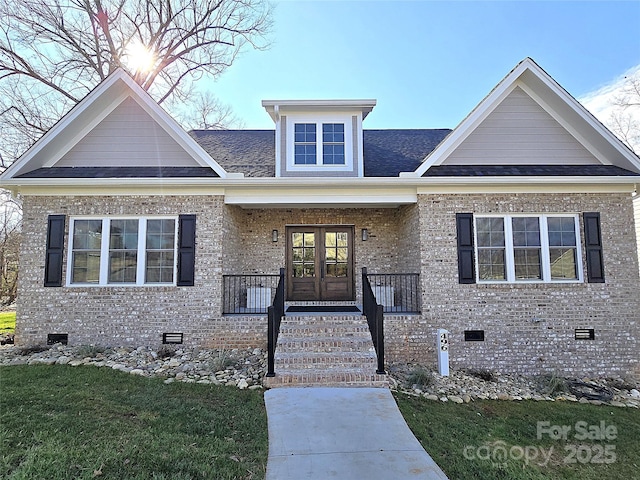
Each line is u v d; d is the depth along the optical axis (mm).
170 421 4238
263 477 3285
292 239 9805
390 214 9758
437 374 6922
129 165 8422
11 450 3350
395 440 4098
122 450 3447
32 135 15422
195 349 7496
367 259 9609
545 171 7934
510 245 7754
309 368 6184
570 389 6535
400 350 7465
